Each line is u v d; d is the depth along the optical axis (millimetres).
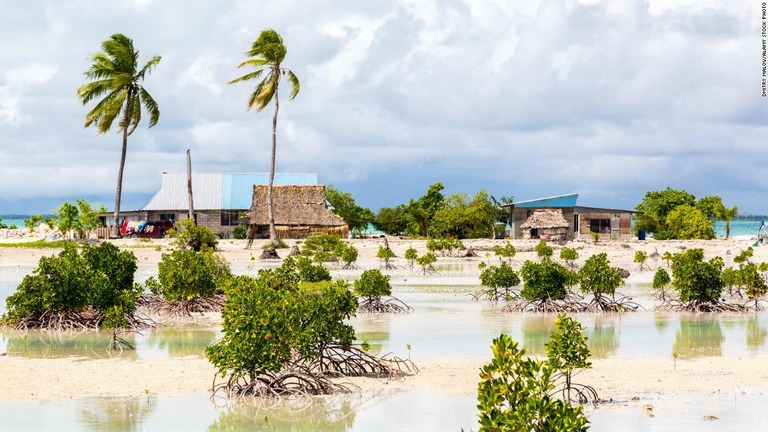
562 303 35000
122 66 74812
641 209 118188
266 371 19188
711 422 16391
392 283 46344
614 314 32875
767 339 26469
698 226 99250
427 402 18078
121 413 17141
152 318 31391
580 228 93375
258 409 17500
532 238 89812
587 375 20672
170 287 32406
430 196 116125
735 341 26047
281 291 19969
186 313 32250
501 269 37281
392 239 90375
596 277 33500
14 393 18750
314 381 19188
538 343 25422
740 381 20031
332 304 20438
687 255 35938
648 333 27750
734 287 42344
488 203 97500
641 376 20562
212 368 21562
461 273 53875
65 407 17562
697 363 22312
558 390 18422
